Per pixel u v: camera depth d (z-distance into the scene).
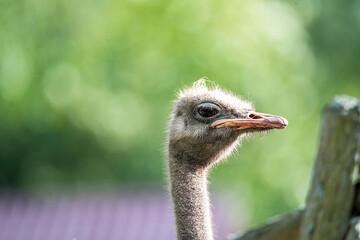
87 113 19.69
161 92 19.64
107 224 16.69
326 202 7.45
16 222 17.22
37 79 19.42
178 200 6.92
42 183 20.39
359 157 7.45
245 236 7.96
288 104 19.80
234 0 19.67
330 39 23.45
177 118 7.01
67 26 19.73
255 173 19.84
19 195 19.05
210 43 19.47
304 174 20.19
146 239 16.09
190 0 19.95
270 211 19.84
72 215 17.09
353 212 7.47
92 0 20.12
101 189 18.47
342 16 23.72
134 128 19.80
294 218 7.77
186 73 19.44
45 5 19.53
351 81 23.72
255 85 19.05
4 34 19.16
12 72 19.16
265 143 20.05
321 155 7.50
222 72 19.05
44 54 19.45
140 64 19.86
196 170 6.95
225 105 6.93
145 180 19.88
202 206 6.91
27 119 19.77
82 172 20.34
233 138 6.91
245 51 19.22
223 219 16.50
